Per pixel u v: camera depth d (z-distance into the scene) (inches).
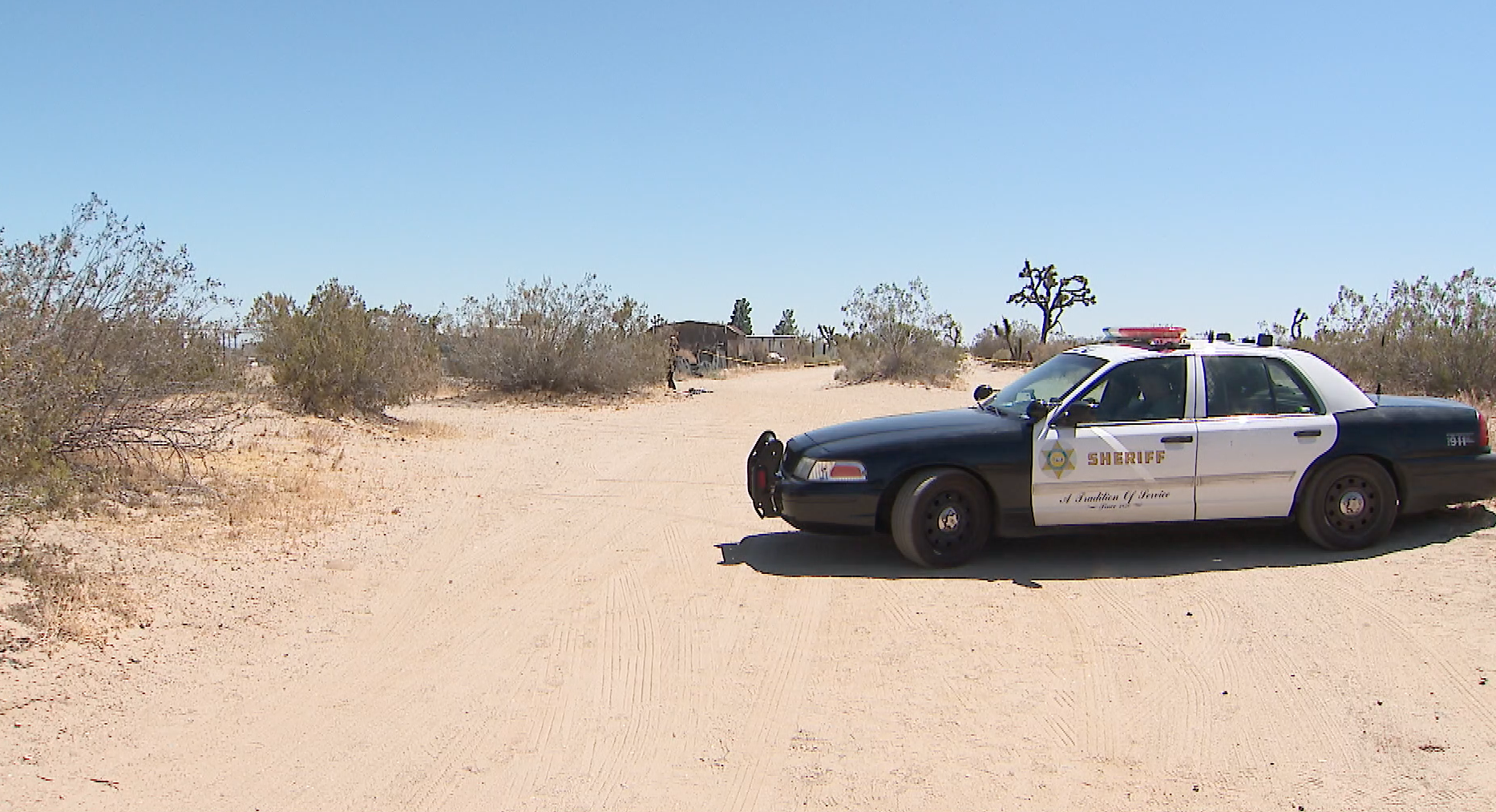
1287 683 219.0
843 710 211.0
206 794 177.2
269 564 315.6
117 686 217.6
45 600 251.1
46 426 306.7
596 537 371.9
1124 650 240.7
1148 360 320.5
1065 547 335.3
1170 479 311.3
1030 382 348.8
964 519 313.6
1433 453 319.0
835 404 978.1
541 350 1015.0
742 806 173.3
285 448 520.7
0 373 289.1
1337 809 169.2
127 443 379.2
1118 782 179.6
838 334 1459.2
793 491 317.1
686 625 266.1
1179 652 238.7
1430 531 334.0
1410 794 173.2
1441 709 203.6
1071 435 309.4
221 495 386.9
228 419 475.8
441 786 181.2
